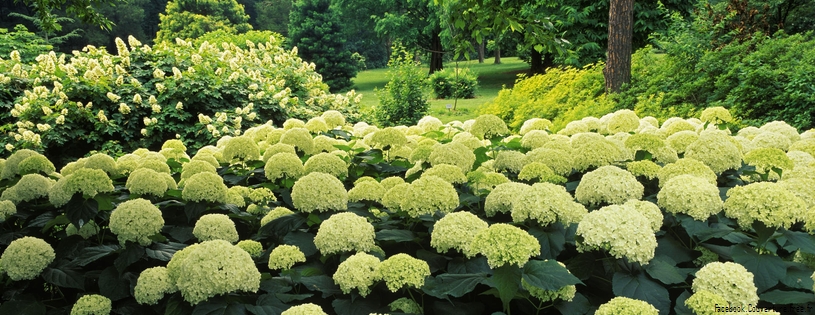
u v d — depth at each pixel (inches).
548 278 83.2
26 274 103.9
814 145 167.6
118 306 106.7
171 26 1770.4
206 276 86.5
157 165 160.2
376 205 135.8
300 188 116.5
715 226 107.1
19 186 135.1
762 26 513.0
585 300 93.3
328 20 1494.8
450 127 227.5
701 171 123.8
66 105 366.9
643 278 91.5
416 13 1413.6
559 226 105.9
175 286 94.2
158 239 110.4
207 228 111.7
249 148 168.1
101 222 127.7
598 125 228.8
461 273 95.3
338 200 117.1
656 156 148.9
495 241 86.1
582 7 701.3
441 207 110.9
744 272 87.8
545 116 405.4
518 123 404.2
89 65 391.9
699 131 209.2
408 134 237.5
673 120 212.8
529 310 95.2
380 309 93.7
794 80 345.1
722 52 397.4
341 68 1482.5
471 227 99.3
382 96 613.0
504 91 450.6
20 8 1574.8
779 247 110.2
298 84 483.5
